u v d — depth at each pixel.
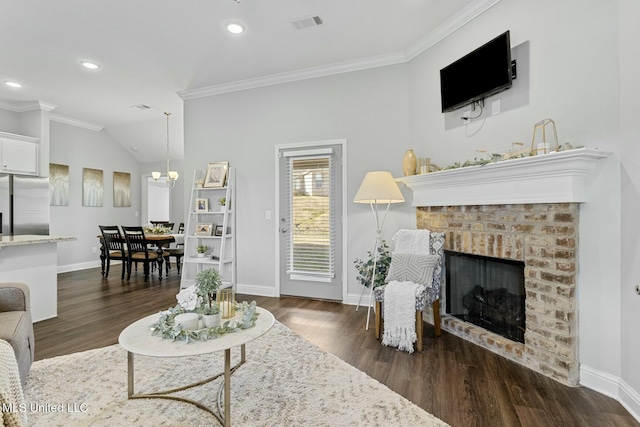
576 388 2.14
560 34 2.32
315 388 2.13
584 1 2.18
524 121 2.56
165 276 5.90
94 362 2.49
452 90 3.08
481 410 1.91
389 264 3.42
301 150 4.32
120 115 6.18
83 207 6.85
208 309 2.05
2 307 2.25
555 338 2.25
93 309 3.87
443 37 3.32
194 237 4.72
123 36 3.40
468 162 2.82
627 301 1.95
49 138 6.12
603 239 2.08
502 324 2.76
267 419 1.81
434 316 3.05
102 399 2.01
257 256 4.58
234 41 3.52
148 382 2.21
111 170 7.45
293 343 2.87
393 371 2.37
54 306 3.58
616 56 2.01
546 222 2.30
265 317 2.17
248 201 4.62
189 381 2.22
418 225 3.60
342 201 4.13
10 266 3.24
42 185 5.49
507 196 2.50
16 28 3.23
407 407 1.93
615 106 2.02
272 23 3.18
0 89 4.82
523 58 2.57
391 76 3.90
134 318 3.54
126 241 5.62
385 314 2.83
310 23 3.19
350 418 1.82
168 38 3.44
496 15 2.79
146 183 8.21
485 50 2.75
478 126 2.96
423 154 3.61
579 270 2.19
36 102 5.37
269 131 4.50
